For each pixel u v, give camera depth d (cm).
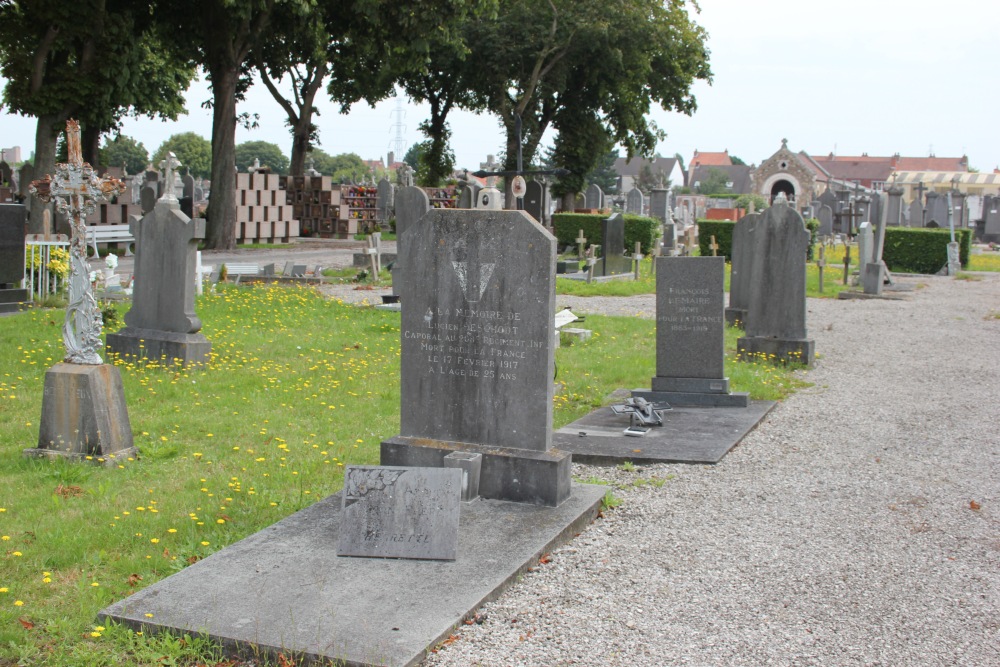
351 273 2675
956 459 873
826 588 568
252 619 493
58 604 521
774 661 477
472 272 695
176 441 862
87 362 797
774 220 1377
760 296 1400
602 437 927
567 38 4597
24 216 1688
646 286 2553
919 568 603
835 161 12462
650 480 791
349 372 1227
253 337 1477
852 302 2336
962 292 2645
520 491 682
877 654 487
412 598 522
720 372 1100
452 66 4916
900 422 1029
